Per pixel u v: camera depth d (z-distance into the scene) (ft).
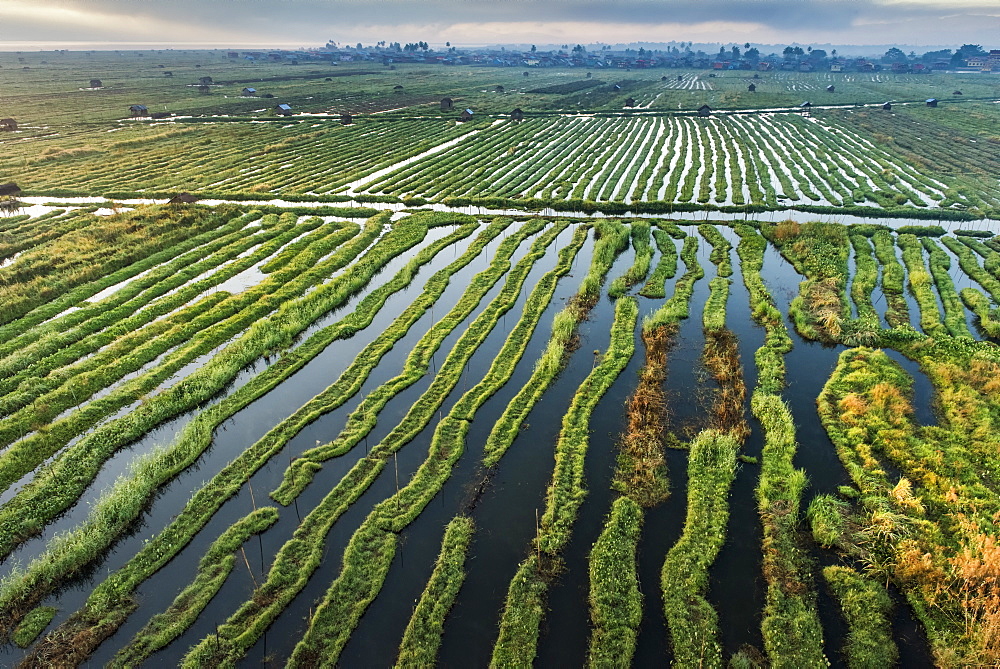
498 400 95.25
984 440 81.25
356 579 64.49
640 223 171.63
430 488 76.13
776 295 130.62
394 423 89.71
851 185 211.20
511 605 61.52
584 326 117.91
